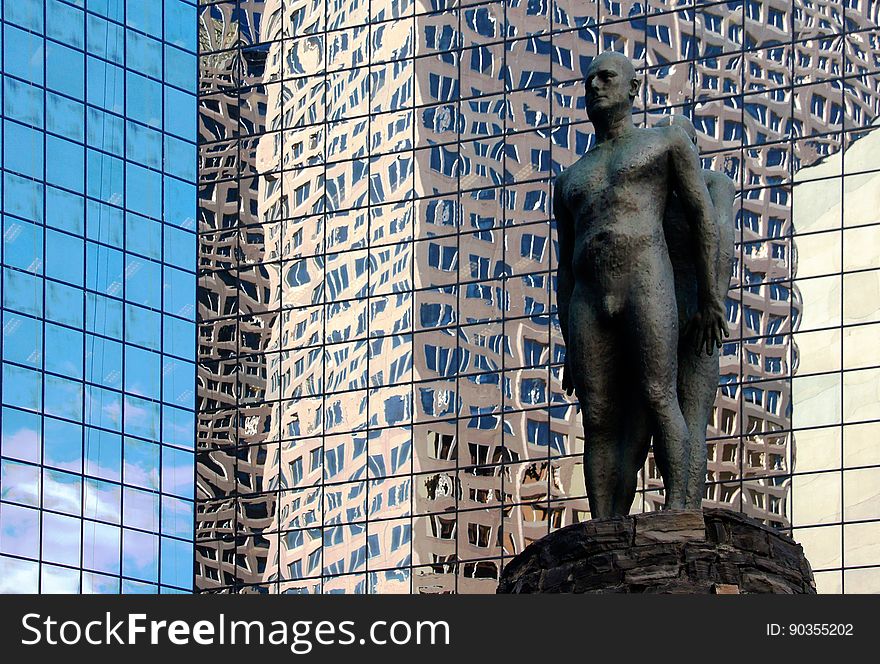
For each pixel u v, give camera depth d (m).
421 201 110.38
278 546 109.62
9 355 110.94
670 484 33.97
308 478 109.56
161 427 112.88
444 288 109.00
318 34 115.00
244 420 112.19
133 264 114.56
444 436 107.00
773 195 104.31
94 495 110.94
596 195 34.75
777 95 105.44
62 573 109.56
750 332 102.44
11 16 114.44
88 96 115.69
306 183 113.69
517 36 110.69
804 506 99.81
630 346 34.28
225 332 113.81
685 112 106.38
